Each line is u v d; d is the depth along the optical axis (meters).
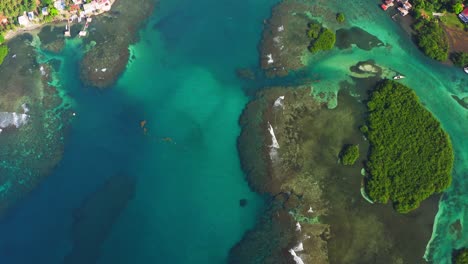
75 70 127.06
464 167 100.81
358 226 93.31
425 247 90.19
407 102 109.75
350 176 100.62
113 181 106.06
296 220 94.56
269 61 124.38
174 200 102.25
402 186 96.94
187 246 95.25
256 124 111.25
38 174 108.00
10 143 113.31
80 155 111.06
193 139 112.50
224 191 102.69
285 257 89.44
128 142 112.75
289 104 113.69
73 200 103.62
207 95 120.62
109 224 99.44
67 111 118.81
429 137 103.62
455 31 126.00
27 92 121.94
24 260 95.75
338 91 115.81
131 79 125.25
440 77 117.31
